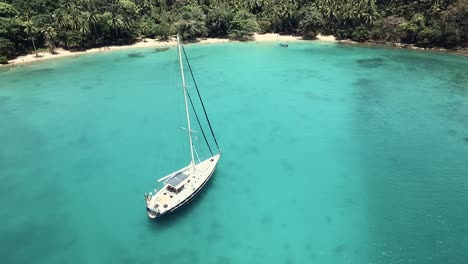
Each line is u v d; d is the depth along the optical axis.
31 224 48.84
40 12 140.12
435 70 108.88
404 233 46.03
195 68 115.06
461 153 64.06
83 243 45.50
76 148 68.00
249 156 64.19
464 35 125.81
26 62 122.06
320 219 48.88
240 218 49.09
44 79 106.06
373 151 65.31
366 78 103.00
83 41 135.00
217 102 87.69
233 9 158.12
